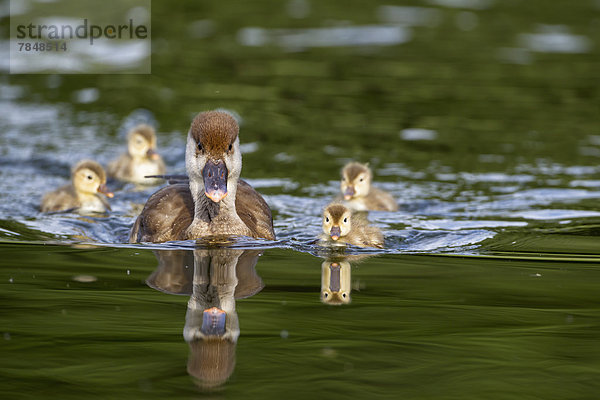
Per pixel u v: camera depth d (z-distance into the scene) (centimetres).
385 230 1295
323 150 1764
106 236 1262
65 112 2014
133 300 909
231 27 2744
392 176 1611
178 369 731
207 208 1189
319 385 702
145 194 1602
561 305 912
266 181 1585
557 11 2961
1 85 2194
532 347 790
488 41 2602
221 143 1145
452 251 1162
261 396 680
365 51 2500
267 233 1217
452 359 763
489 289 970
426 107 2039
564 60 2416
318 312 881
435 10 2973
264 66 2356
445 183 1569
